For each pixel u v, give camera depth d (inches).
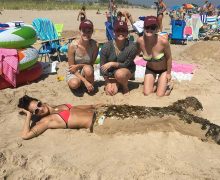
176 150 71.2
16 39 112.6
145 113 76.4
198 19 236.4
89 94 102.6
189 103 88.0
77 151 71.1
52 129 79.1
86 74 101.4
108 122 76.3
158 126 76.2
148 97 97.6
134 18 428.1
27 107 78.3
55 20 353.4
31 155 69.1
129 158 68.2
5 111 91.7
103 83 111.0
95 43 101.0
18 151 70.9
